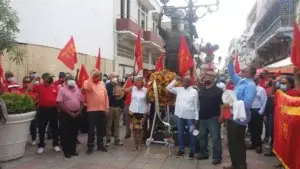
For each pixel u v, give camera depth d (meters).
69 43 9.07
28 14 13.78
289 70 11.77
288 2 24.97
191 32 11.34
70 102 7.62
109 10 21.38
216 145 7.35
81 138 9.96
